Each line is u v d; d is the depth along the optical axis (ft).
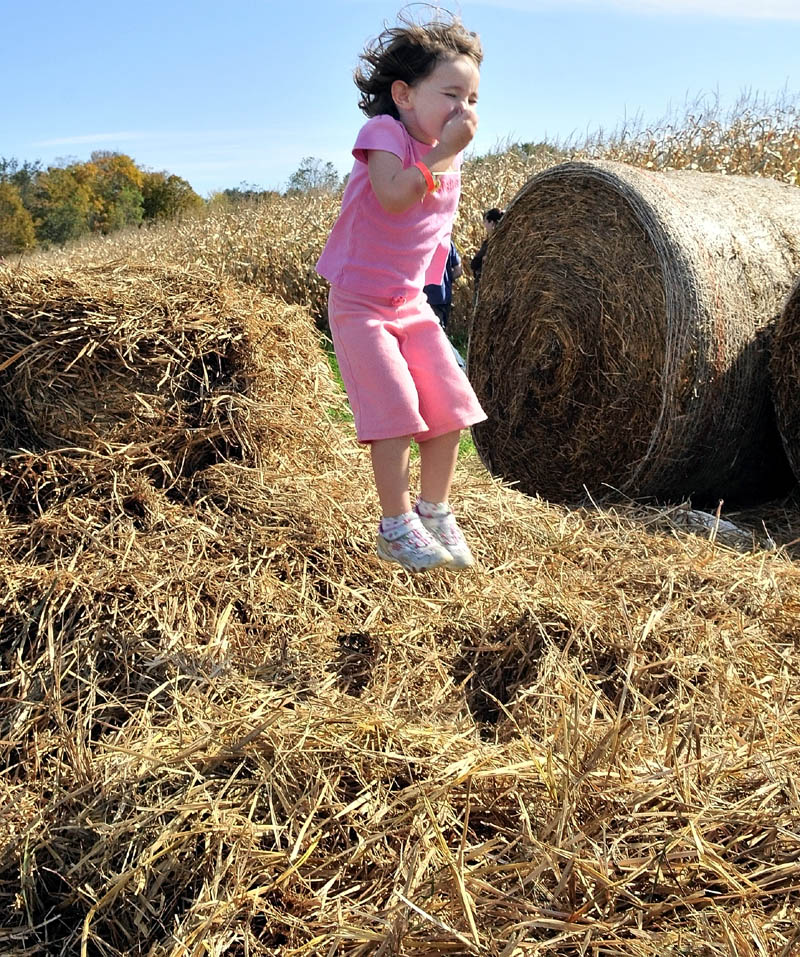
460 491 14.23
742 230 15.92
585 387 16.89
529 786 7.22
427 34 8.21
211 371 12.84
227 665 9.29
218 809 6.97
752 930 5.84
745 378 15.51
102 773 7.69
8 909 6.89
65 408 11.85
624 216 15.83
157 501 11.56
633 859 6.41
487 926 6.01
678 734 8.09
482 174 42.70
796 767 7.47
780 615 10.69
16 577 10.01
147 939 6.36
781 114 34.94
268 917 6.34
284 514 11.85
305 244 43.16
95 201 211.82
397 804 7.14
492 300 18.48
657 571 11.56
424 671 9.52
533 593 10.75
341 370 8.93
